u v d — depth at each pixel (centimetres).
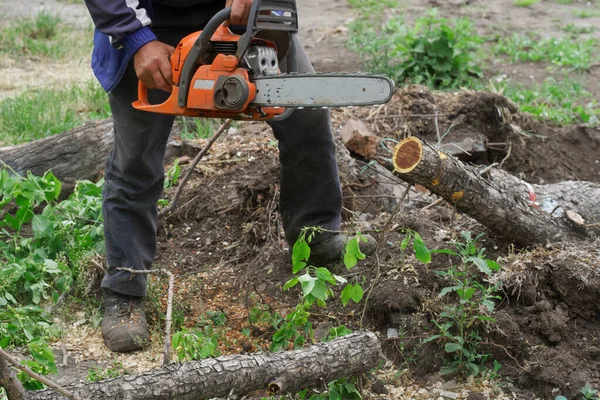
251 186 500
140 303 414
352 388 344
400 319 392
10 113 716
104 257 453
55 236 469
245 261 472
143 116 379
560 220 435
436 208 497
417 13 1182
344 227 471
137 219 406
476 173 402
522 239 424
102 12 342
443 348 377
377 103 294
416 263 419
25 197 469
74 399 280
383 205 516
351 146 555
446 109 627
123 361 392
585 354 379
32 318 416
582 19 1176
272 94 317
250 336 405
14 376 276
